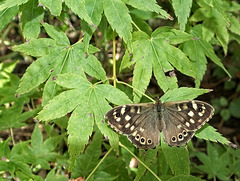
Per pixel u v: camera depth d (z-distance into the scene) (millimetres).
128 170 261
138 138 182
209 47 231
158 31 199
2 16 193
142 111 185
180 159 181
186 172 181
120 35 180
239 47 331
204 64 229
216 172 293
